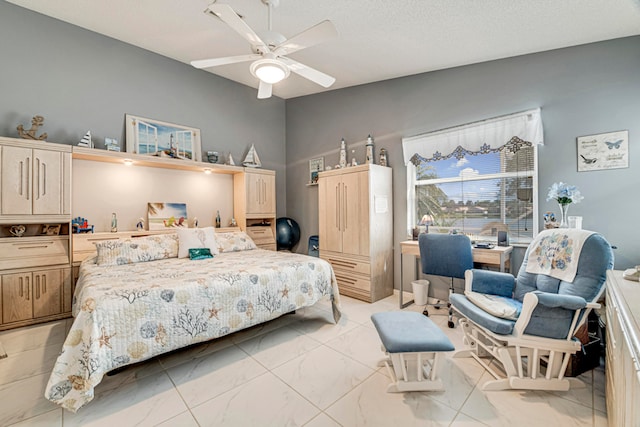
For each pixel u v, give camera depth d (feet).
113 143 11.07
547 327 5.74
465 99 10.81
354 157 14.26
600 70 8.35
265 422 5.08
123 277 7.45
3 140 8.64
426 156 11.68
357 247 12.09
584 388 5.94
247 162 15.20
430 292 11.82
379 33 8.77
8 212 8.69
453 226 11.44
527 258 7.68
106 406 5.51
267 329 9.11
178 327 6.50
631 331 2.97
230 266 8.82
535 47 9.00
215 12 5.67
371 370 6.72
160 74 12.78
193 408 5.45
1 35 9.37
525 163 9.70
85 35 10.87
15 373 6.59
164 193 12.93
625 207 8.00
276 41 6.88
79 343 5.41
